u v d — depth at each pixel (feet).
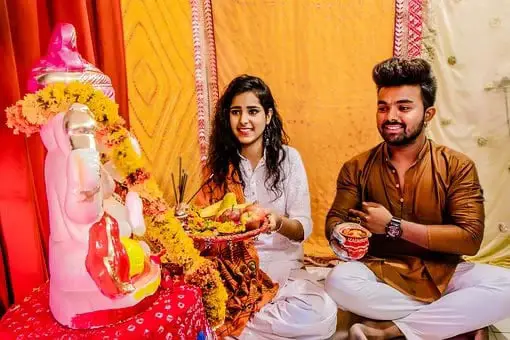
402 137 7.77
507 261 8.84
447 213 7.89
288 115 8.93
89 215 4.68
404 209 8.06
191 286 5.80
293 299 7.09
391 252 8.11
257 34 8.71
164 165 9.04
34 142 6.72
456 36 8.43
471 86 8.54
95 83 5.58
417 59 7.73
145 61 8.77
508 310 7.20
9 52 6.06
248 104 7.85
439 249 7.67
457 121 8.67
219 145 8.13
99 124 5.09
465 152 8.76
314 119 8.90
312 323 6.93
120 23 8.27
